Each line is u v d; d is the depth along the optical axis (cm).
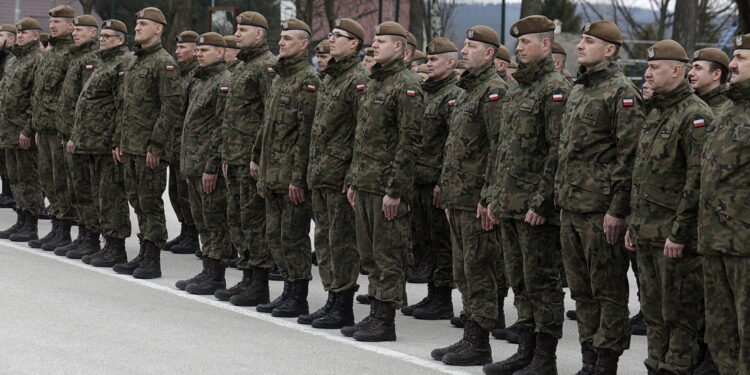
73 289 1229
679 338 826
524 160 908
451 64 1229
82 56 1478
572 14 4716
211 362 909
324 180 1074
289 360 933
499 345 1091
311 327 1099
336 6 3791
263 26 1218
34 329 999
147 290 1262
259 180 1154
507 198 911
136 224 1914
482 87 1006
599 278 855
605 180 847
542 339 912
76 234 1744
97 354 915
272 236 1165
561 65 1326
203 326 1066
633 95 841
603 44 854
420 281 1445
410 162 1019
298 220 1144
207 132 1305
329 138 1076
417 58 1598
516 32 913
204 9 3472
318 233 1109
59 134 1489
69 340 962
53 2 4419
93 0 3734
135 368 873
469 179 994
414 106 1013
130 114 1341
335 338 1046
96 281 1295
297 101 1128
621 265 858
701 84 922
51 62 1534
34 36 1662
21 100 1639
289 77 1140
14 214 1938
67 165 1480
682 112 807
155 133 1325
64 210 1532
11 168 1655
